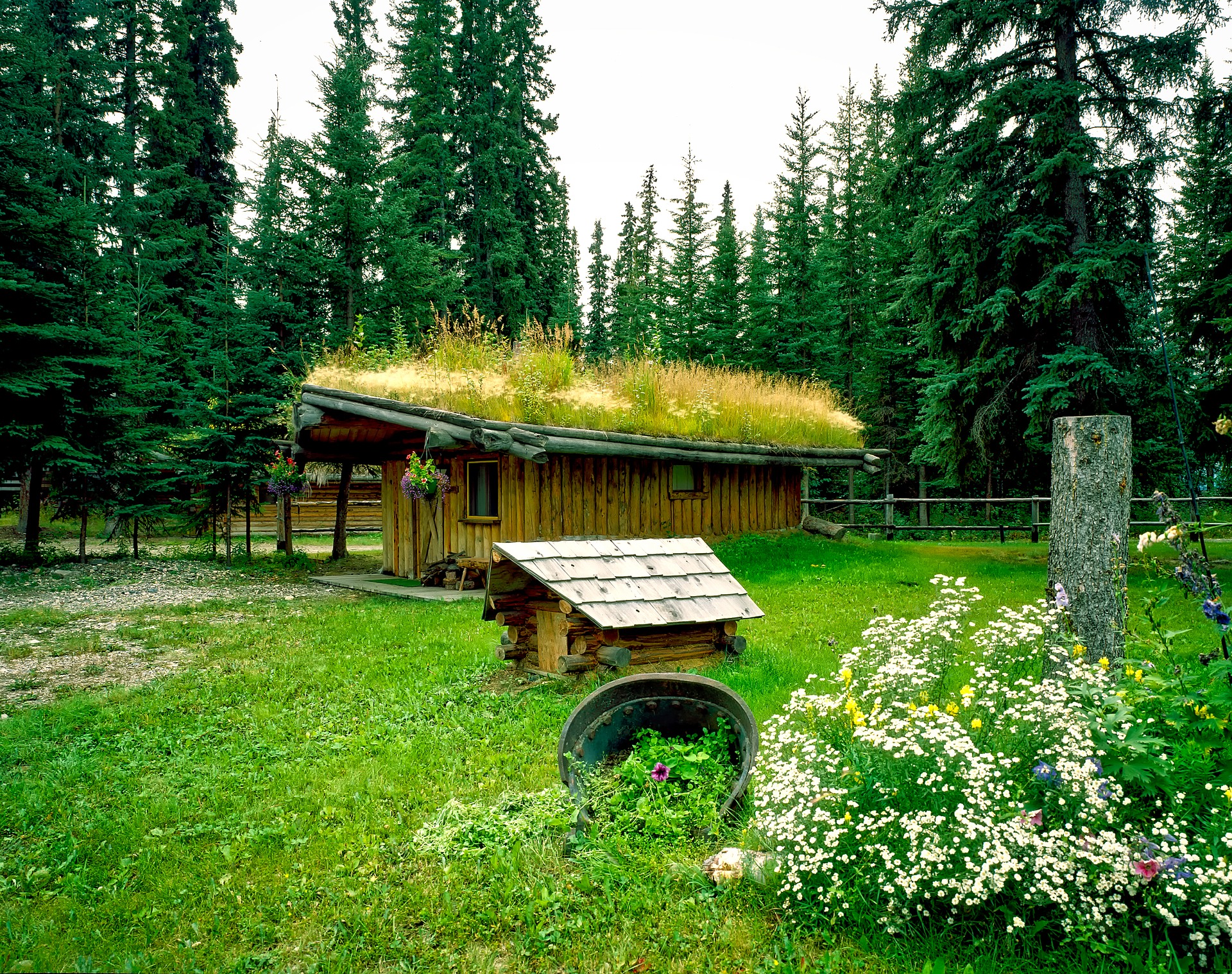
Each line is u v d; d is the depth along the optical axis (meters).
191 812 4.50
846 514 28.11
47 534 23.61
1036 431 14.42
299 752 5.44
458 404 12.90
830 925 3.11
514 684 7.00
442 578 13.60
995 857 2.81
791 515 17.28
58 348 15.46
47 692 7.12
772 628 8.91
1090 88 14.04
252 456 16.89
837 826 3.25
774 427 16.39
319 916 3.40
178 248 27.41
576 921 3.25
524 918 3.30
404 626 9.76
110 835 4.22
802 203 37.19
